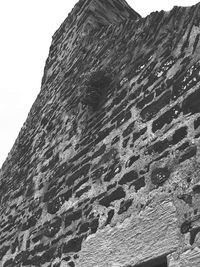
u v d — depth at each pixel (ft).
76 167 12.16
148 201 8.85
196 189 7.82
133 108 10.56
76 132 13.05
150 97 10.05
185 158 8.32
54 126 14.96
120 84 11.62
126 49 12.30
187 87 8.92
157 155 9.10
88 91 12.50
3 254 14.65
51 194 13.00
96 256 9.82
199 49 9.02
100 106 12.24
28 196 14.58
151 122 9.69
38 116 17.11
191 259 7.43
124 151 10.26
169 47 10.13
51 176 13.51
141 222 8.82
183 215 7.89
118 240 9.30
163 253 8.02
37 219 13.26
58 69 17.31
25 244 13.42
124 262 8.92
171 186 8.40
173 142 8.78
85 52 15.23
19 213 14.75
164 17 11.08
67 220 11.57
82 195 11.30
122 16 17.31
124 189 9.73
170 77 9.60
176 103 9.09
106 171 10.67
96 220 10.30
